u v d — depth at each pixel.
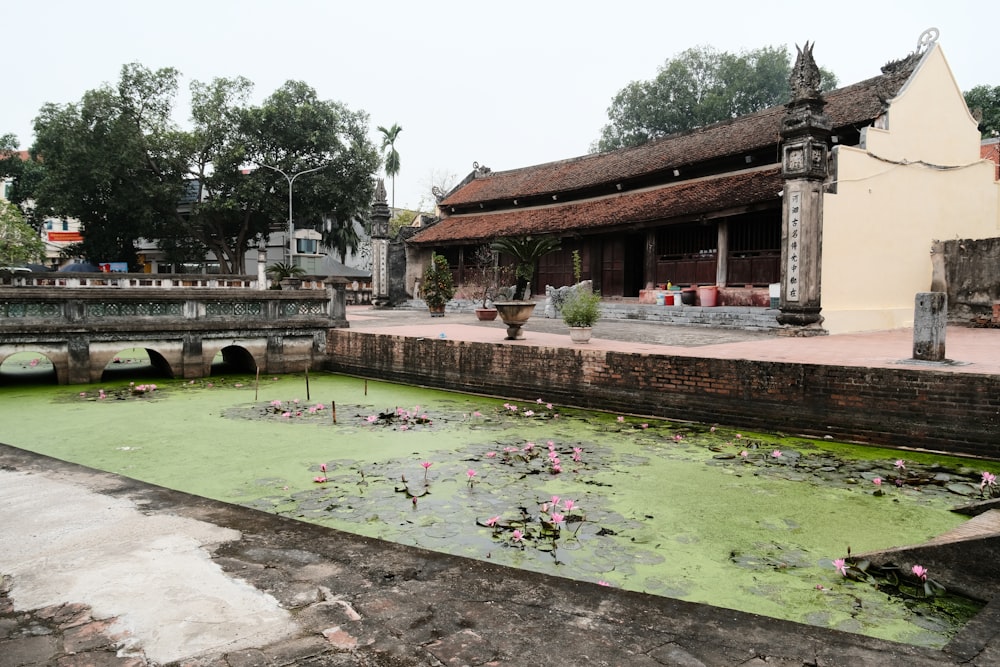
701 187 19.88
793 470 7.31
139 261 45.22
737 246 18.69
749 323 15.73
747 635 2.80
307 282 28.80
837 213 14.15
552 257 24.73
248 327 15.03
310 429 9.50
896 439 8.16
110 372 15.35
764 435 8.99
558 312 19.84
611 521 5.77
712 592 4.43
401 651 2.57
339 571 3.34
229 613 2.84
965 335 13.20
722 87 46.47
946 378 7.80
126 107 33.84
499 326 17.25
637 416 10.34
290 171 34.91
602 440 8.77
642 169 22.02
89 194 34.38
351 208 37.41
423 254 29.55
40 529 3.84
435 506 6.13
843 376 8.52
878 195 15.05
